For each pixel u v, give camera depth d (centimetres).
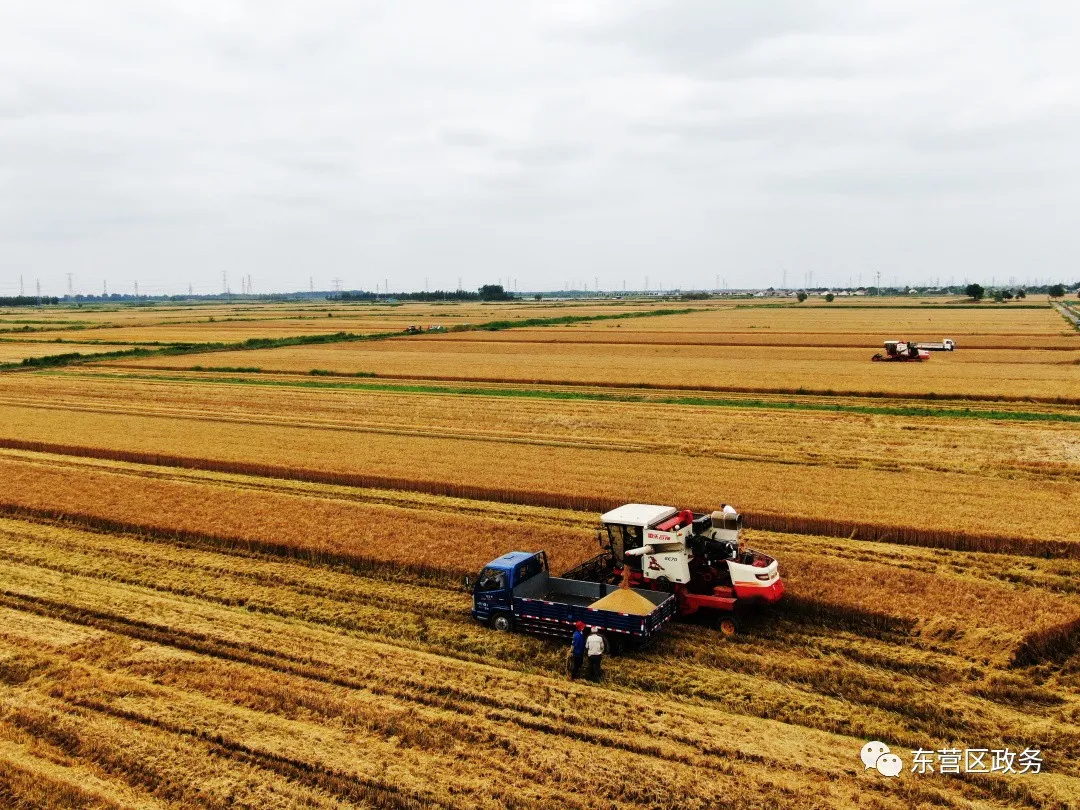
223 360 9219
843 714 1627
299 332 14012
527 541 2636
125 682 1766
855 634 1997
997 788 1385
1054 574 2356
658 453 4050
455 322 16950
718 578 2102
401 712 1633
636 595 2017
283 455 4081
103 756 1498
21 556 2659
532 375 7275
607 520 2200
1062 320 14350
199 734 1562
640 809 1329
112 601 2261
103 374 8094
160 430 4891
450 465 3794
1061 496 3084
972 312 18225
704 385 6397
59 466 3912
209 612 2177
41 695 1722
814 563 2342
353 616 2159
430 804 1348
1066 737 1531
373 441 4462
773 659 1869
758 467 3678
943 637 1922
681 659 1891
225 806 1357
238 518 2939
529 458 3938
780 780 1405
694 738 1536
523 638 2031
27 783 1420
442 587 2367
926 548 2608
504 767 1447
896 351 7988
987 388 5962
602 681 1784
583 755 1483
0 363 9050
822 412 5169
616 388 6562
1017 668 1789
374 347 10650
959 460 3812
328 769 1445
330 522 2877
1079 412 5081
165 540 2823
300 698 1681
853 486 3288
